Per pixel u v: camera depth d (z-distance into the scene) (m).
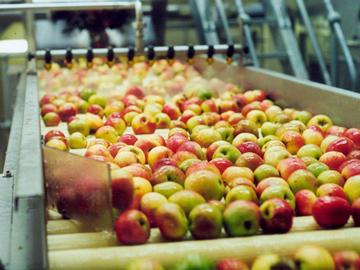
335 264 1.00
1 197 1.65
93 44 3.65
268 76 2.86
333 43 3.99
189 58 2.97
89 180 1.16
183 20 5.39
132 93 2.94
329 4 4.02
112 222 1.11
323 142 1.83
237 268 1.00
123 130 2.21
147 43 3.70
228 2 5.45
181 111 2.58
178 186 1.32
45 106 2.50
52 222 1.25
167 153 1.69
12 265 1.06
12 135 2.15
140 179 1.32
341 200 1.20
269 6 5.08
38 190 0.93
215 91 3.02
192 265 0.97
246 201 1.17
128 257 1.06
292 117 2.33
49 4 2.66
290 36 4.65
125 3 2.79
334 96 2.22
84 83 3.29
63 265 1.05
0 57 4.54
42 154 1.21
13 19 4.15
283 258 1.00
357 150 1.70
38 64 3.69
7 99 4.59
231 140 1.99
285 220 1.15
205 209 1.13
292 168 1.48
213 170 1.44
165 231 1.12
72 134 1.99
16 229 1.22
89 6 2.70
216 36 5.13
